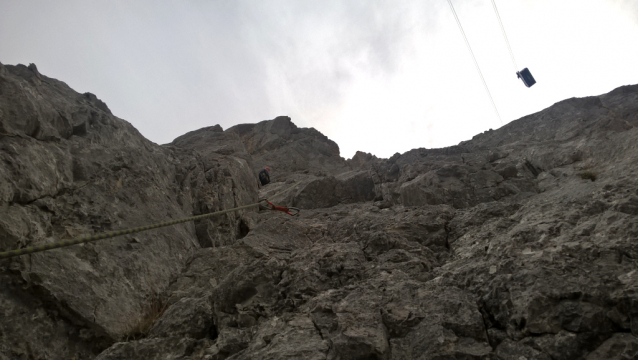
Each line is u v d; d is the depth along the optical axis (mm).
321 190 11234
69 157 5629
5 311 3877
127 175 6500
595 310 3066
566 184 6996
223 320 4309
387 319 3541
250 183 11219
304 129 23109
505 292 3609
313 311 3873
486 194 7945
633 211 4320
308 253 5348
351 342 3164
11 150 4637
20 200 4586
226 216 8633
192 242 7184
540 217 5277
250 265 4871
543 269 3605
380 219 6984
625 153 6707
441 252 5652
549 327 3100
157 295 5547
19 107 5035
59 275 4422
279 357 3148
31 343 3947
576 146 8133
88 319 4363
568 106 11453
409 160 11516
